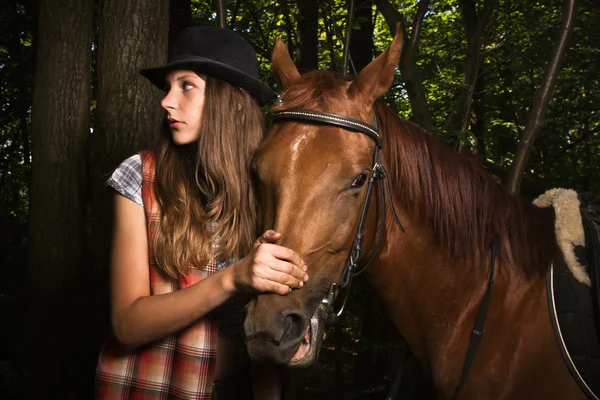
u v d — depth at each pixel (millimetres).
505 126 5836
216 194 1415
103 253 2623
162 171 1354
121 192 1331
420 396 1773
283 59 1585
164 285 1324
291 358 1271
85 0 2793
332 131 1337
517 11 4469
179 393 1319
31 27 3939
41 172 2758
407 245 1607
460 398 1576
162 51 2686
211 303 1183
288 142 1320
